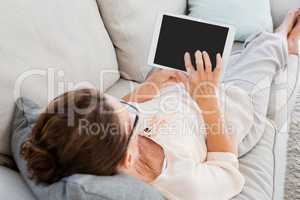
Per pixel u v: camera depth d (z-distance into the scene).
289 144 1.80
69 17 1.26
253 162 1.18
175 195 0.94
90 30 1.36
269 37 1.56
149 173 0.97
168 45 1.28
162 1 1.61
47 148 0.78
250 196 1.06
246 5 1.71
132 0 1.47
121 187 0.78
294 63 1.62
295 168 1.70
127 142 0.83
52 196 0.78
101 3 1.46
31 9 1.13
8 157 1.06
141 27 1.50
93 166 0.78
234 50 1.68
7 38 1.04
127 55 1.52
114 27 1.48
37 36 1.13
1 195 0.86
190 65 1.23
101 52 1.39
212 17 1.73
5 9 1.05
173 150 1.03
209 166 1.03
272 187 1.12
